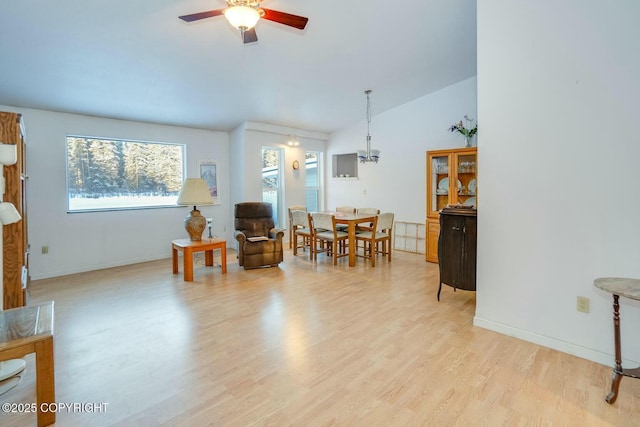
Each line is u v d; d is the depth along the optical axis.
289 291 3.70
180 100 4.53
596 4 2.10
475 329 2.70
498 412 1.71
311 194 7.23
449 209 3.24
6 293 2.56
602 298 2.16
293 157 6.61
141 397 1.85
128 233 5.07
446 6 3.08
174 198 5.62
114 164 4.97
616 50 2.04
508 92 2.48
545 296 2.39
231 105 4.97
